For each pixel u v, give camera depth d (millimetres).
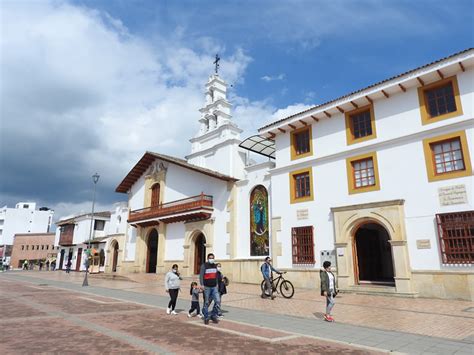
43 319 9047
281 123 18953
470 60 12969
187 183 26656
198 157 27516
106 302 12648
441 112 14164
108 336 7238
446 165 13578
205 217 23859
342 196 16312
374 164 15484
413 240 13648
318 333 7762
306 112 17875
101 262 35906
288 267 17734
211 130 27562
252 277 19906
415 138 14398
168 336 7348
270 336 7453
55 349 6207
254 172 21703
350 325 8625
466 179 12742
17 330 7699
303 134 18906
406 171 14414
